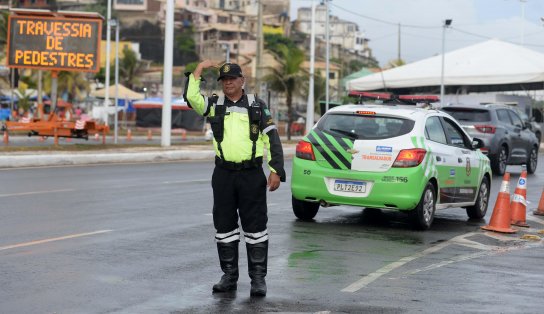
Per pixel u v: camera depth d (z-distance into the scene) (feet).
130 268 28.48
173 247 33.06
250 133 24.40
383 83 169.78
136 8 500.33
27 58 105.81
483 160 47.19
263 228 24.93
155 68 409.49
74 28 105.81
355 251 33.60
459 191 44.27
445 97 173.78
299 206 42.19
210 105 24.48
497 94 165.78
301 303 23.80
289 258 31.45
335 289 25.90
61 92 247.50
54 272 27.45
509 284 27.71
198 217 42.29
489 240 38.60
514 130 80.02
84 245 32.94
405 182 38.96
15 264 28.63
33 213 42.47
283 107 256.52
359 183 39.68
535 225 45.09
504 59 171.83
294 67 164.55
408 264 31.04
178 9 529.04
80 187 56.49
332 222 42.45
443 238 38.40
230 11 570.87
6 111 185.37
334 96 292.61
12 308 22.43
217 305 23.35
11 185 56.90
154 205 47.19
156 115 219.00
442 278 28.45
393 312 22.98
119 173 70.28
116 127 124.88
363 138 39.91
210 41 490.90
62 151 93.91
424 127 40.91
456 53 181.68
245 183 24.62
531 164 84.58
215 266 29.22
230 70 24.13
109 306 22.91
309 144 41.01
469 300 24.88
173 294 24.64
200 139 169.37
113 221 40.16
